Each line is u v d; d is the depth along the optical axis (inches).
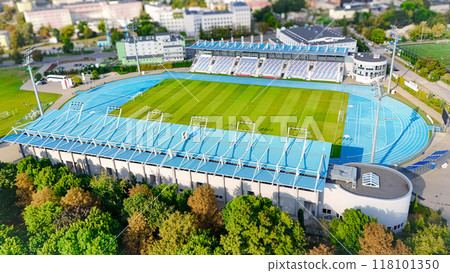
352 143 5157.5
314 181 3567.9
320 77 7800.2
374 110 6220.5
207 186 3543.3
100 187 3693.4
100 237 2925.7
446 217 3651.6
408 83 7185.0
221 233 3358.8
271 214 3127.5
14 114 6914.4
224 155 4060.0
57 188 3695.9
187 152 4124.0
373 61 7475.4
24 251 2979.8
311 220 3693.4
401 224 3501.5
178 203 3540.8
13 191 3941.9
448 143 5103.3
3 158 5216.5
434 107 6264.8
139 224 3120.1
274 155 3993.6
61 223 3238.2
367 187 3575.3
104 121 4982.8
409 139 5246.1
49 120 5137.8
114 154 4286.4
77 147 4500.5
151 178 4311.0
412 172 4434.1
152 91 7618.1
